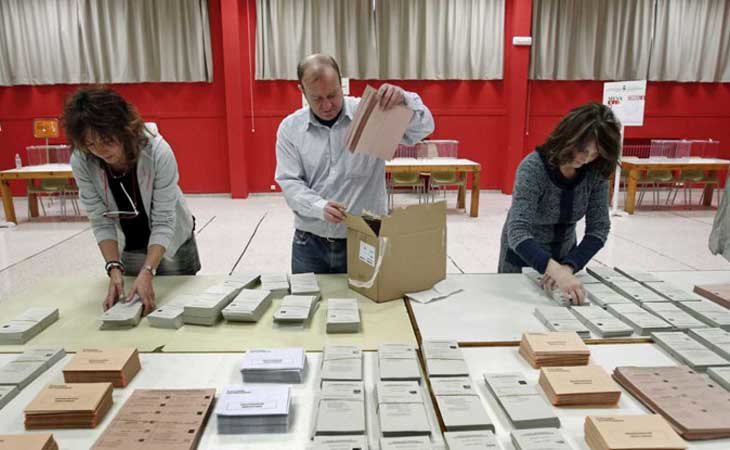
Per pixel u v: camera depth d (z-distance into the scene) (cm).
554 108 659
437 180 557
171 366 104
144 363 105
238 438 82
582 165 141
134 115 131
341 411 84
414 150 571
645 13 623
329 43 605
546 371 95
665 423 79
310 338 116
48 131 544
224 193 660
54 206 600
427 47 617
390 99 132
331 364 98
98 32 588
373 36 607
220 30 614
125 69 597
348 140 139
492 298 140
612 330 116
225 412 82
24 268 363
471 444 76
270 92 629
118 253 150
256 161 650
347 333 118
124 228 161
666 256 386
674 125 674
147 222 159
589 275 155
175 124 634
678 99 666
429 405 90
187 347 112
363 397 88
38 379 99
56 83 604
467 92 647
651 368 98
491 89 648
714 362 100
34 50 593
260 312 128
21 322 120
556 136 136
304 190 161
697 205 598
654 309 126
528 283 152
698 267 360
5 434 81
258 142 644
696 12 631
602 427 78
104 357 99
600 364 104
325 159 168
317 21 600
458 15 614
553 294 138
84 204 152
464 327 121
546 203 153
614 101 498
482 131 660
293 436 82
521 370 102
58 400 86
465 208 563
